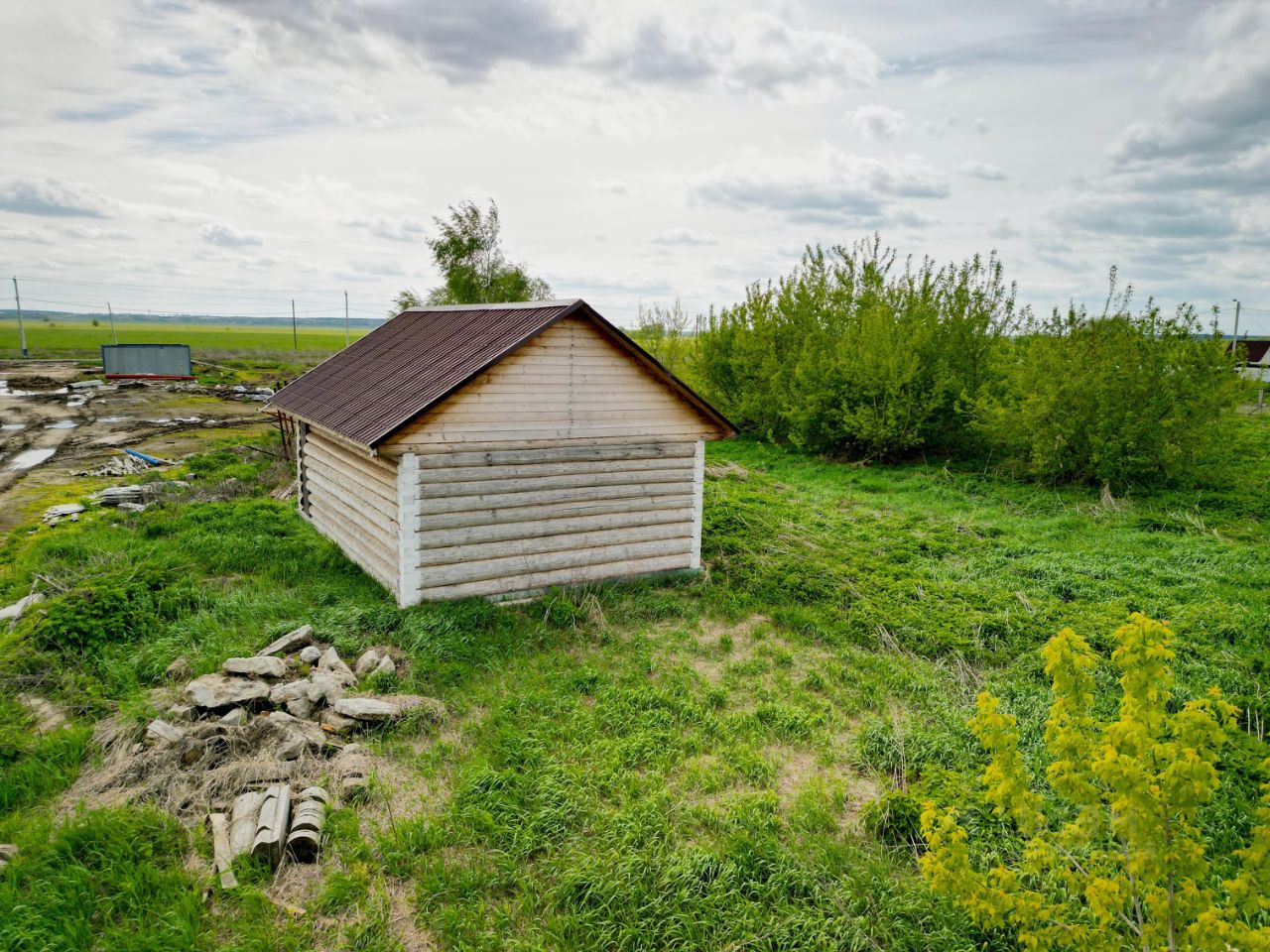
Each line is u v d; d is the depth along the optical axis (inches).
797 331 1039.0
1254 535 561.3
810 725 317.1
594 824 250.5
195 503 617.6
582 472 455.8
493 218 1547.7
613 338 449.7
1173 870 151.6
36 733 290.7
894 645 392.5
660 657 381.4
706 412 490.9
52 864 222.8
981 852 239.8
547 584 450.6
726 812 261.1
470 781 266.1
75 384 1501.0
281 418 780.0
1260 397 1106.1
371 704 305.6
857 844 247.8
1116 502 671.1
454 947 204.5
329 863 232.8
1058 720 173.5
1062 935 170.6
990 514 652.1
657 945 208.2
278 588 437.4
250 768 264.7
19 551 501.4
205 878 222.8
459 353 449.1
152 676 332.2
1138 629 157.1
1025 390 755.4
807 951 202.8
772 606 452.8
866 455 901.8
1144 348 701.3
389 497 422.9
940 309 887.1
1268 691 330.0
